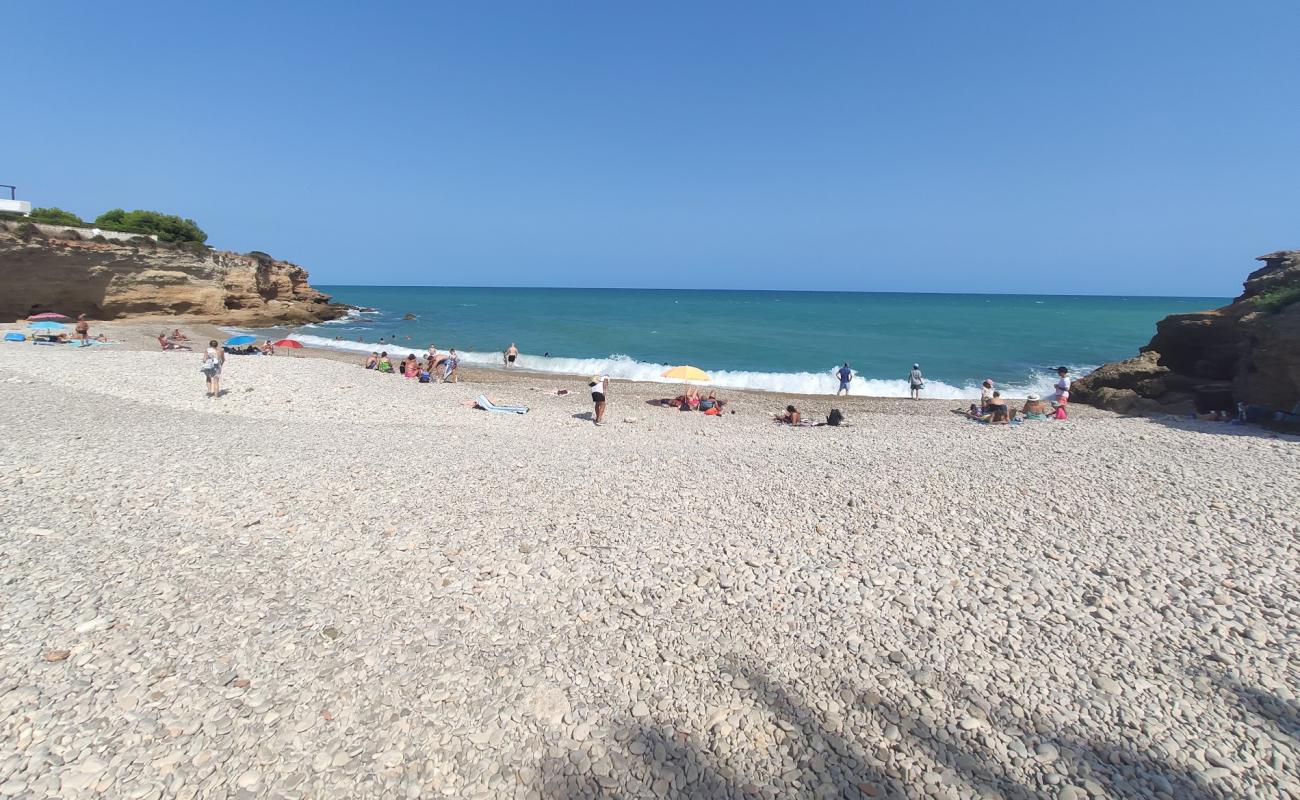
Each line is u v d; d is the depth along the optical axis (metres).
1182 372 23.83
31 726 5.23
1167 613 7.18
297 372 24.77
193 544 8.45
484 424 18.67
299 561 8.19
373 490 10.82
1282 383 17.61
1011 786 4.96
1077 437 16.03
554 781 5.01
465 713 5.68
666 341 48.91
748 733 5.52
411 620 7.01
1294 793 4.82
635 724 5.61
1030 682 6.10
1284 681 6.03
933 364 37.41
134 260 44.56
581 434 17.66
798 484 11.61
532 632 6.87
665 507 10.38
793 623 7.07
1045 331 58.50
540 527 9.46
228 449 13.01
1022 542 9.01
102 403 17.33
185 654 6.22
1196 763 5.13
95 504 9.53
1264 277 22.08
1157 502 10.42
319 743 5.28
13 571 7.45
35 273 40.34
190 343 36.09
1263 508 10.04
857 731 5.53
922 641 6.74
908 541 9.05
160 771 4.93
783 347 45.12
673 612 7.28
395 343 45.88
